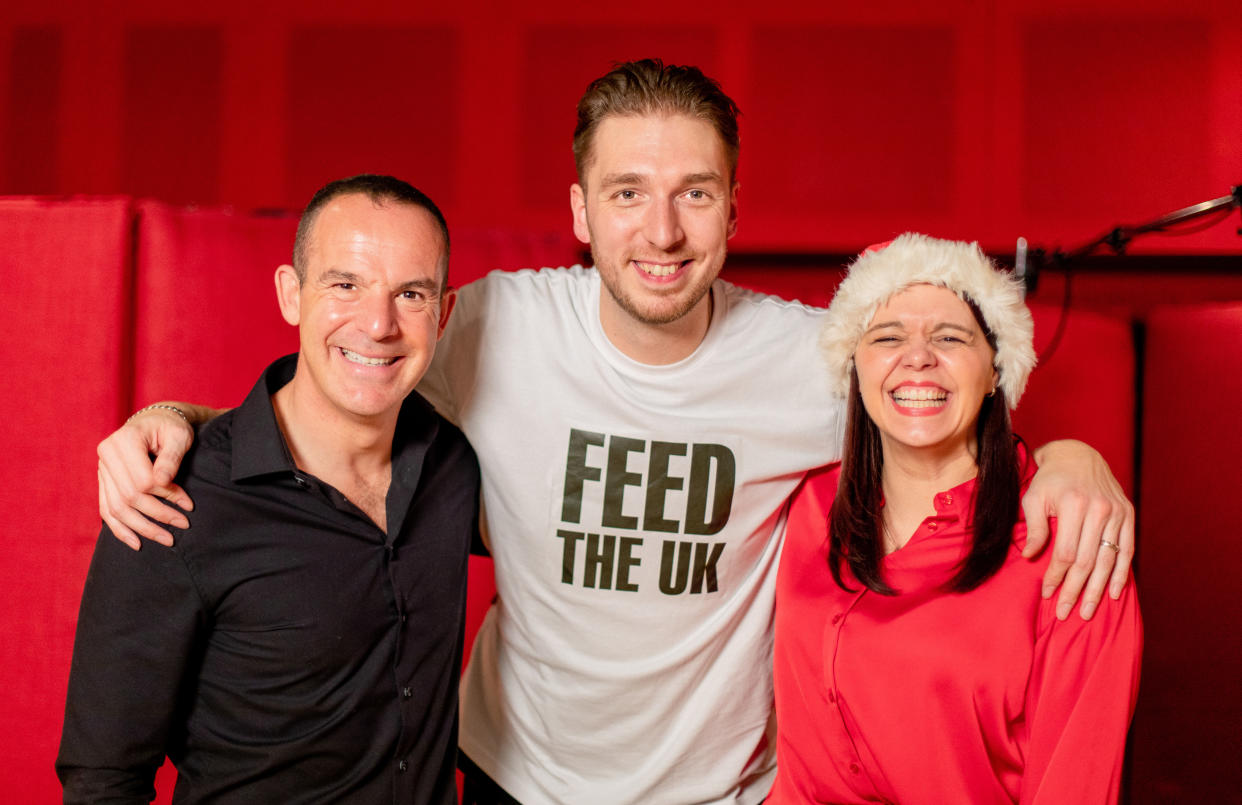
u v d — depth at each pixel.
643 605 1.47
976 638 1.26
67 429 2.00
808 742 1.39
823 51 3.56
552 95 3.69
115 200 2.02
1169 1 3.36
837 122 3.57
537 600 1.51
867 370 1.36
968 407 1.31
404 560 1.30
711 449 1.45
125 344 2.03
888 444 1.41
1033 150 3.47
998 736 1.27
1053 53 3.44
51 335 2.00
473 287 1.56
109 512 1.18
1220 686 2.14
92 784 1.18
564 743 1.52
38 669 2.00
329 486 1.25
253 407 1.26
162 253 2.03
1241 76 3.33
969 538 1.33
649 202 1.35
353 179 1.27
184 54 3.80
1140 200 3.43
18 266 2.00
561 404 1.46
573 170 3.71
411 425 1.38
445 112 3.73
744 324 1.50
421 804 1.32
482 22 3.69
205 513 1.19
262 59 3.77
